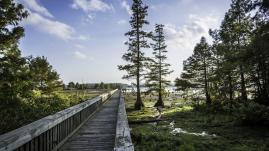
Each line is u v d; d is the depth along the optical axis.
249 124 17.09
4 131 8.54
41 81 24.52
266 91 21.56
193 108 31.23
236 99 25.52
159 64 40.09
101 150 5.74
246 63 19.25
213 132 15.59
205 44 37.41
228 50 25.34
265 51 16.42
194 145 11.71
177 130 16.56
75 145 6.26
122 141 3.93
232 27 25.94
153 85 39.19
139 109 32.88
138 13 34.59
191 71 37.91
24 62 12.98
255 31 18.77
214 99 29.89
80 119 8.99
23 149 3.97
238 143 12.56
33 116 11.07
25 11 13.05
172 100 51.56
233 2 26.22
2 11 12.41
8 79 12.12
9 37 12.53
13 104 11.59
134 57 34.41
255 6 17.38
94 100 12.65
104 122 10.25
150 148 10.36
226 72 25.81
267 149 11.21
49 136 5.30
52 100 16.67
